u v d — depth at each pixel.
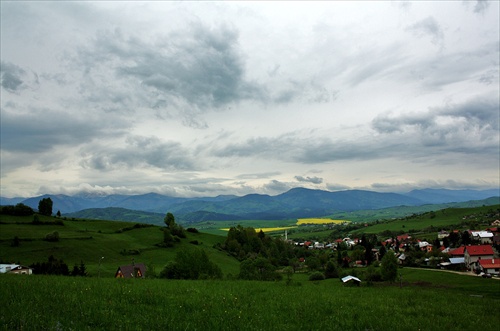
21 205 163.12
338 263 153.12
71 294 17.88
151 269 69.75
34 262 108.50
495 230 185.88
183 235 171.50
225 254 158.75
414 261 141.75
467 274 104.12
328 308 20.55
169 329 13.10
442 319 19.72
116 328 12.48
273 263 160.50
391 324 17.36
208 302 19.33
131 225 176.38
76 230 153.00
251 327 14.47
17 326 11.55
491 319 21.22
